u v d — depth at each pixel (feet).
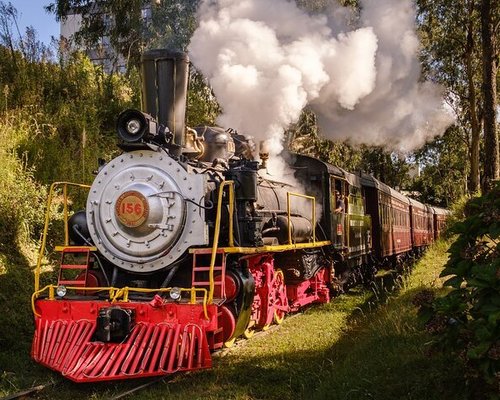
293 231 27.99
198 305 19.19
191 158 24.84
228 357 22.54
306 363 21.70
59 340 19.69
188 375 20.25
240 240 22.54
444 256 42.88
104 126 47.75
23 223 30.91
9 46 48.24
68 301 20.29
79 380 17.63
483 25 51.62
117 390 18.43
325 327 28.55
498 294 12.31
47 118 41.78
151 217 21.44
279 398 17.94
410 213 70.69
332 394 16.66
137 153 22.15
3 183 31.76
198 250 21.24
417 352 18.24
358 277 45.16
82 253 23.30
